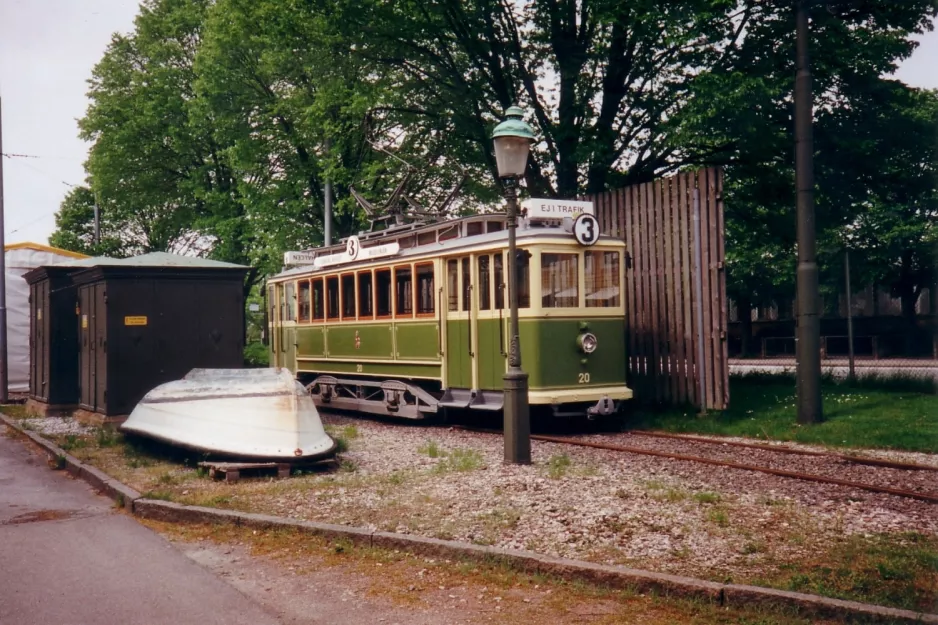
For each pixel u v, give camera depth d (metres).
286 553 6.66
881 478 9.09
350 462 10.34
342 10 19.06
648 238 15.84
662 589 5.41
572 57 18.75
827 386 17.83
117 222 45.56
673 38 15.49
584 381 13.39
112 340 13.69
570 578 5.76
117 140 33.53
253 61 28.36
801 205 13.12
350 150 25.28
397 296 15.66
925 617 4.59
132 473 9.80
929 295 32.94
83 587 5.84
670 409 15.28
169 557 6.59
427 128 21.84
